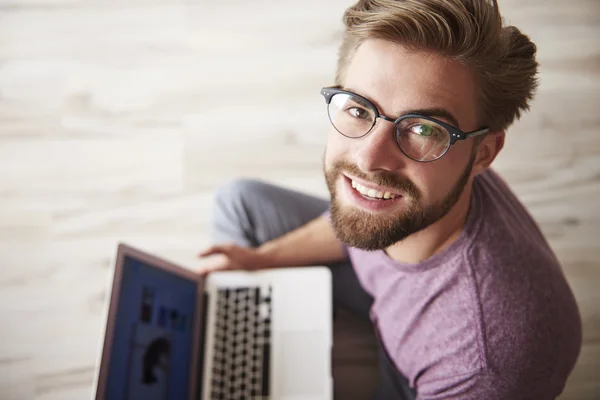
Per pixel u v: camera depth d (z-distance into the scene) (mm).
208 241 1758
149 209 1802
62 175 1853
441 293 976
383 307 1137
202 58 1941
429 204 886
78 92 1934
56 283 1739
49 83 1948
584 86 1785
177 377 1205
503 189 1097
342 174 928
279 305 1296
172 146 1862
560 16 1853
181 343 1228
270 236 1438
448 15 760
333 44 1913
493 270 933
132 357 1096
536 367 937
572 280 1629
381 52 808
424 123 811
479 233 949
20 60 1978
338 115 880
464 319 946
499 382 942
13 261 1767
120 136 1882
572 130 1749
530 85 874
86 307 1713
